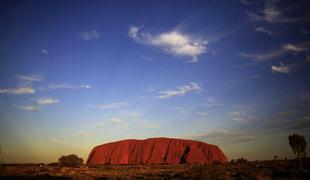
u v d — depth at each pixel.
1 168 40.44
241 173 37.75
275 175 35.34
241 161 103.38
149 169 71.38
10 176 35.25
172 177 38.34
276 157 84.50
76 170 58.09
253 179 32.28
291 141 45.28
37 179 33.41
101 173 50.91
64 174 43.16
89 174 45.88
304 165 47.44
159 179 36.16
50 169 56.06
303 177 32.09
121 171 59.75
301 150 44.38
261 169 45.50
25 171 46.38
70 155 102.19
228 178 32.97
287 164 53.22
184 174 40.66
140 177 39.25
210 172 34.59
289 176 33.47
